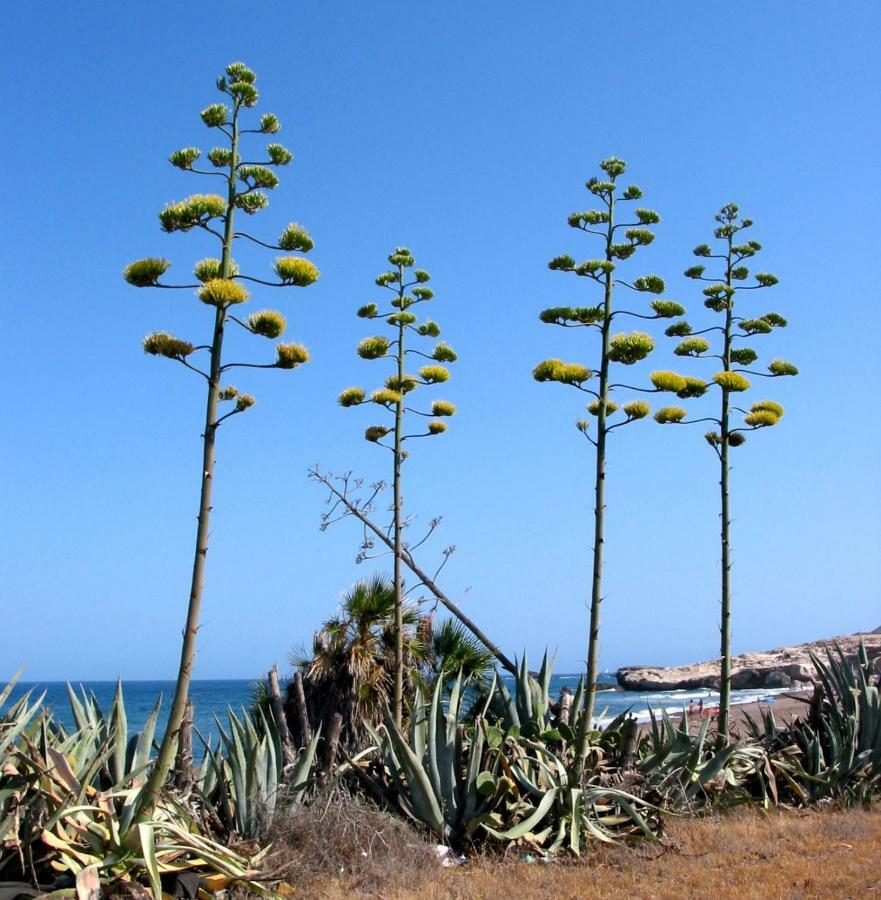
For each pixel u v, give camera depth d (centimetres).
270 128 824
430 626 1483
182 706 743
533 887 817
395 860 879
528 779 1024
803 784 1215
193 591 752
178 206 776
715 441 1318
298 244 795
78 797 731
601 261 1072
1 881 691
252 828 896
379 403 1253
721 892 775
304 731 1153
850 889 770
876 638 5900
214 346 779
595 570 1034
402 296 1285
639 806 1044
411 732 1042
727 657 1280
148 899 704
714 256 1382
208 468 766
